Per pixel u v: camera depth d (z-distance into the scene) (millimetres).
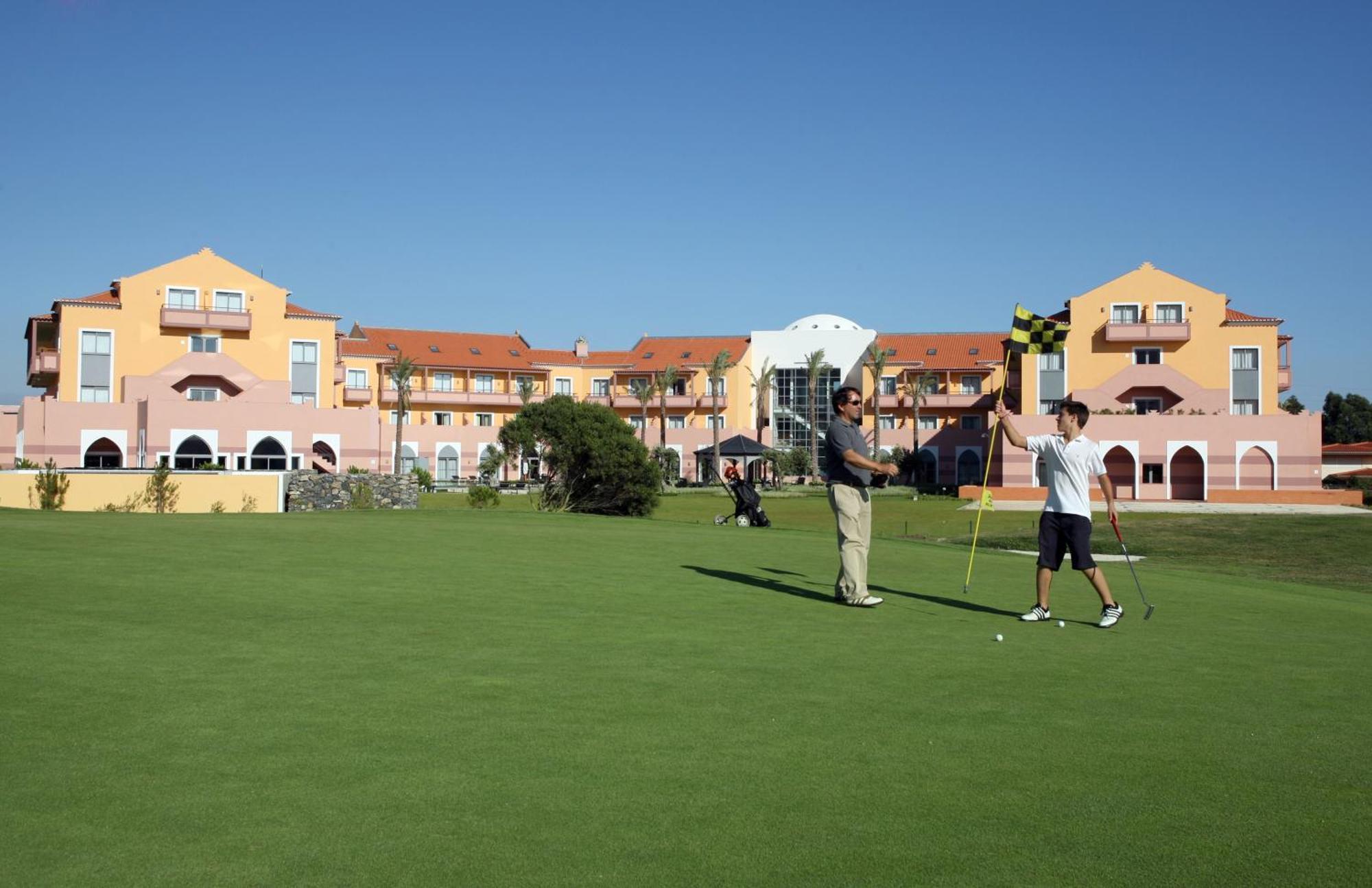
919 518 45062
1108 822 4242
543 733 5246
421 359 84625
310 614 8422
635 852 3799
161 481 26109
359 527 17312
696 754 4980
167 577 10047
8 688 5789
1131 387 69125
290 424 56094
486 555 13367
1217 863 3848
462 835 3914
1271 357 68875
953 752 5156
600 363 92125
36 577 9695
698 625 8633
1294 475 61750
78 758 4645
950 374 88125
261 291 65438
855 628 8844
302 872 3553
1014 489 63812
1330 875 3758
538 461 33156
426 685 6168
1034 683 6820
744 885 3551
